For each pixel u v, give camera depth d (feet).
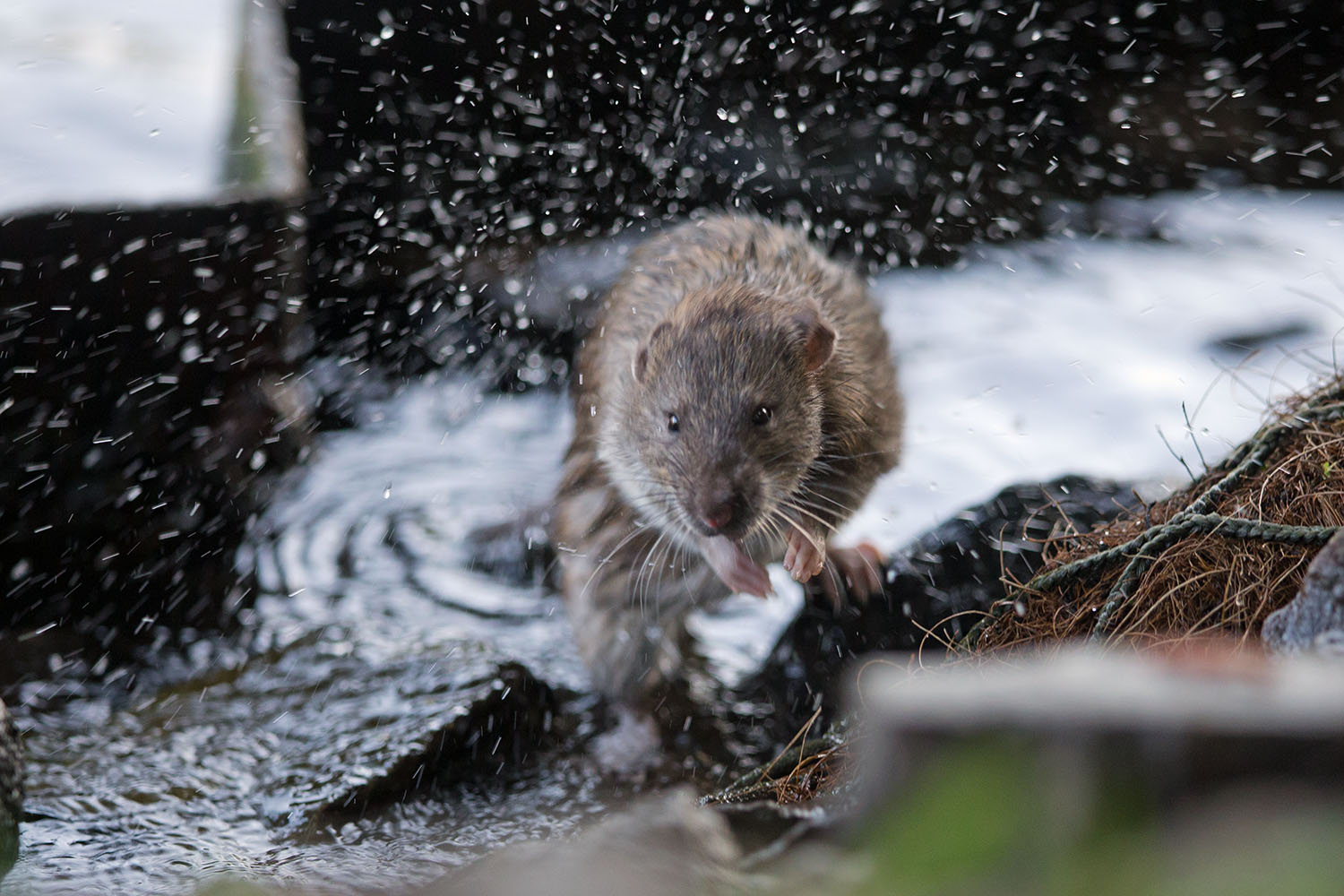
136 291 21.63
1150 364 26.00
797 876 3.15
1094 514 16.30
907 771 2.19
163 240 21.80
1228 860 1.91
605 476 16.90
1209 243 34.19
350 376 28.25
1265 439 12.66
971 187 37.37
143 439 21.80
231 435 23.08
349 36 31.30
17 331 20.51
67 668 17.61
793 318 14.93
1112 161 39.47
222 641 18.49
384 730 14.88
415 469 24.13
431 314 30.53
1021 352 27.04
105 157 24.17
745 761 15.55
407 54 31.81
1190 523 11.94
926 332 28.78
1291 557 11.55
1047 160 38.75
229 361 23.12
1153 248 34.06
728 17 35.22
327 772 14.11
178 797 13.82
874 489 17.20
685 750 15.76
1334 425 12.57
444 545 21.38
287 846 12.98
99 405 21.36
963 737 2.18
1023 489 17.16
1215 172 39.47
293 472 23.88
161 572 20.26
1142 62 41.04
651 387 15.01
